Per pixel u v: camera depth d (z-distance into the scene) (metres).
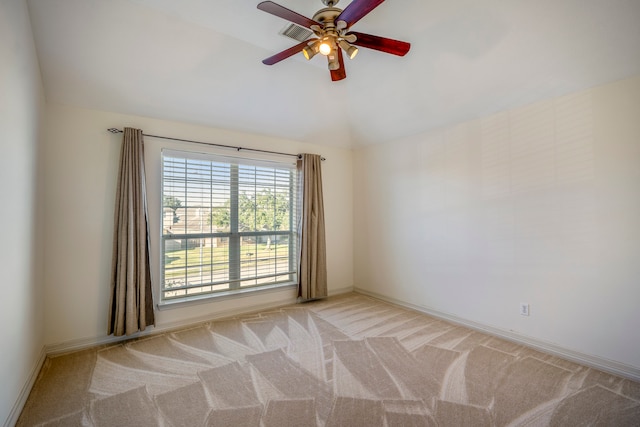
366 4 1.44
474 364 2.22
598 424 1.58
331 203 4.18
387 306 3.65
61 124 2.42
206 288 3.18
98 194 2.57
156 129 2.86
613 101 2.07
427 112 3.08
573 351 2.27
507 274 2.66
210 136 3.17
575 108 2.24
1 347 1.40
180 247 2.99
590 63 2.03
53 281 2.38
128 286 2.53
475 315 2.90
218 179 3.23
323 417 1.64
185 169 3.02
